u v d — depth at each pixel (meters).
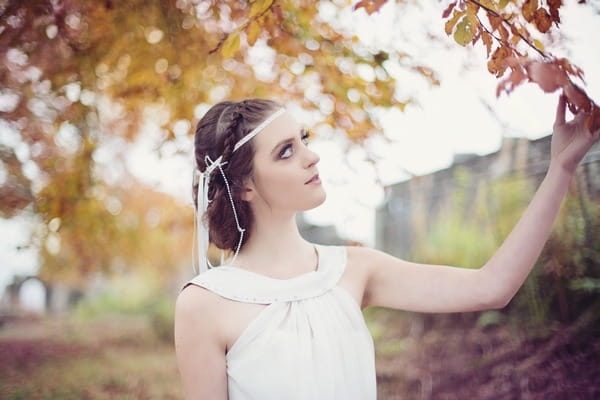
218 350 1.48
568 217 3.55
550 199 1.45
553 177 1.45
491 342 4.19
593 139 1.40
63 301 16.67
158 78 3.46
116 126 4.18
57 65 3.25
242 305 1.50
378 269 1.67
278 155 1.56
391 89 3.18
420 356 4.71
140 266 11.18
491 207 4.79
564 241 3.62
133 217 6.28
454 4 1.50
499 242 4.66
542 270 3.87
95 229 4.95
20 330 11.38
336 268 1.61
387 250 6.61
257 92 3.57
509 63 1.29
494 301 1.49
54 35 3.08
